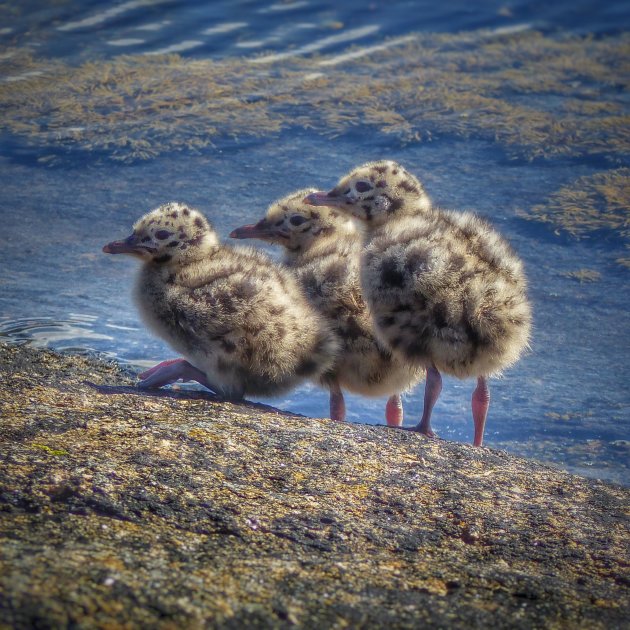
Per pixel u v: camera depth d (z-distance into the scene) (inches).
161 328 453.7
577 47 966.4
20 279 613.9
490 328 439.8
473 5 1056.2
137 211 701.3
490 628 248.5
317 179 739.4
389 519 315.0
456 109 836.6
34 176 745.0
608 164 748.0
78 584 232.1
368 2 1059.3
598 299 595.5
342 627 237.6
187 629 223.9
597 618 262.8
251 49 957.2
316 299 478.3
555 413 499.8
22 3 1026.1
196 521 290.8
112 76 893.2
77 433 344.8
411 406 521.7
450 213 486.6
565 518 336.2
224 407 398.3
